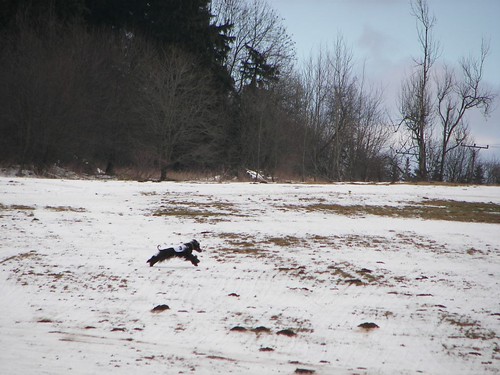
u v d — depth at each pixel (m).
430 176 172.75
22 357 24.42
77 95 122.44
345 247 53.78
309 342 29.48
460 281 43.19
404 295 38.78
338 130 158.38
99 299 36.25
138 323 31.75
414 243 56.97
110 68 136.62
